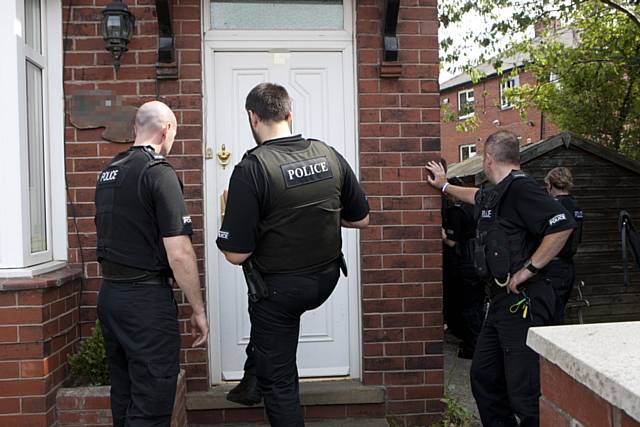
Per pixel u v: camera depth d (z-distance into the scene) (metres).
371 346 4.21
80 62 4.05
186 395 4.04
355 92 4.27
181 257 2.86
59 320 3.69
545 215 3.29
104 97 4.05
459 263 6.48
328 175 2.96
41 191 4.00
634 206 7.06
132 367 2.88
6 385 3.43
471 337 6.52
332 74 4.32
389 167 4.22
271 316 2.97
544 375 1.70
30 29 3.88
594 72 10.53
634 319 7.07
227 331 4.28
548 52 10.98
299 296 2.94
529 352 3.35
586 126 11.40
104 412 3.54
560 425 1.59
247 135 4.28
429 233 4.24
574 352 1.46
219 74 4.26
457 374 5.84
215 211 4.23
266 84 3.09
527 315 3.36
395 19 4.07
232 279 4.28
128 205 2.91
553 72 11.30
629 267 7.08
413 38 4.23
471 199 4.04
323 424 4.09
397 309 4.22
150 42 4.07
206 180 4.21
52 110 4.05
